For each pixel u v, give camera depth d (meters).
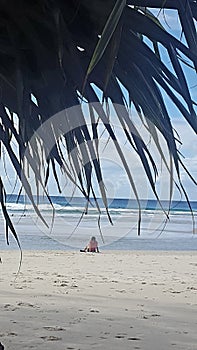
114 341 5.29
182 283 10.72
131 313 6.97
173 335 5.61
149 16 0.89
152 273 12.71
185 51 0.81
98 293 9.02
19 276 10.98
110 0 0.91
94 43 0.96
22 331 5.54
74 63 0.93
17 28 0.98
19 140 0.97
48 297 8.26
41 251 16.78
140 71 0.91
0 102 1.04
